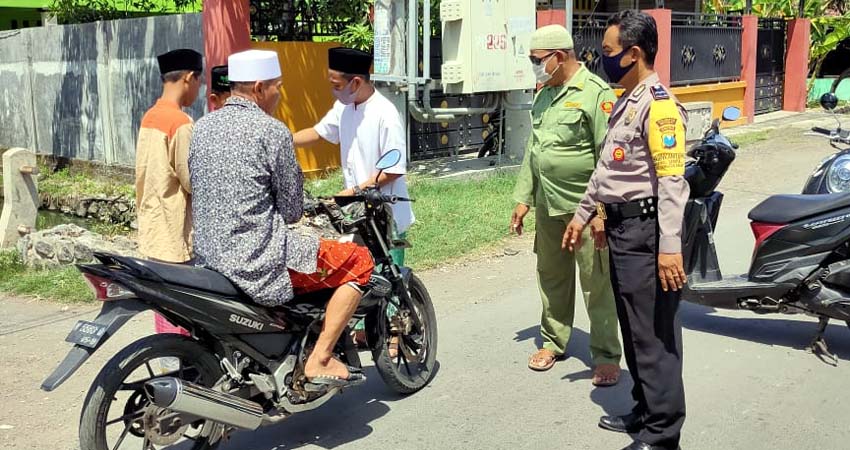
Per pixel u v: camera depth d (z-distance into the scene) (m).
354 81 4.78
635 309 3.76
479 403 4.59
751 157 12.80
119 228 10.76
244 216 3.58
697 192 5.24
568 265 4.93
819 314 5.13
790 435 4.15
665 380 3.73
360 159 4.91
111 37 11.96
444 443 4.14
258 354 3.80
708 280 5.51
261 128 3.60
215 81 4.50
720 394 4.64
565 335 5.05
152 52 11.25
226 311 3.60
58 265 7.32
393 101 9.86
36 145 14.08
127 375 3.50
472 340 5.54
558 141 4.55
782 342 5.45
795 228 5.08
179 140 4.16
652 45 3.71
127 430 3.57
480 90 9.43
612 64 3.75
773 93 18.45
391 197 4.31
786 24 18.39
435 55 10.64
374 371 5.13
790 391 4.67
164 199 4.21
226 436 3.87
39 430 4.32
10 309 6.28
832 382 4.79
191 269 3.58
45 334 5.73
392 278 4.55
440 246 7.61
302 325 3.93
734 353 5.25
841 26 19.11
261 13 10.61
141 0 13.69
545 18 11.54
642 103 3.69
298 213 3.82
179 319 3.62
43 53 13.52
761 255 5.26
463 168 10.59
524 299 6.39
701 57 15.38
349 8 10.94
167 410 3.58
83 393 4.78
